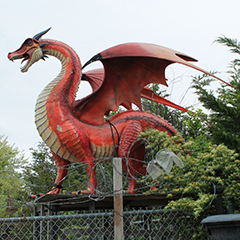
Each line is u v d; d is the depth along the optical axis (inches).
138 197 188.9
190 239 171.8
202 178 172.7
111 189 286.4
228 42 234.8
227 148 199.3
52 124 214.8
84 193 197.9
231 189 173.6
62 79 233.0
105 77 233.9
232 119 211.0
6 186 484.4
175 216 172.2
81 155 214.2
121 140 228.8
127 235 167.5
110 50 224.1
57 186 216.5
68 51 244.1
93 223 187.8
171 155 173.2
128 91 238.7
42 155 431.8
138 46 219.8
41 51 242.1
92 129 225.5
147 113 245.9
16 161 527.2
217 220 104.0
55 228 172.2
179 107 294.2
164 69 234.2
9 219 135.6
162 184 196.2
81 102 229.1
